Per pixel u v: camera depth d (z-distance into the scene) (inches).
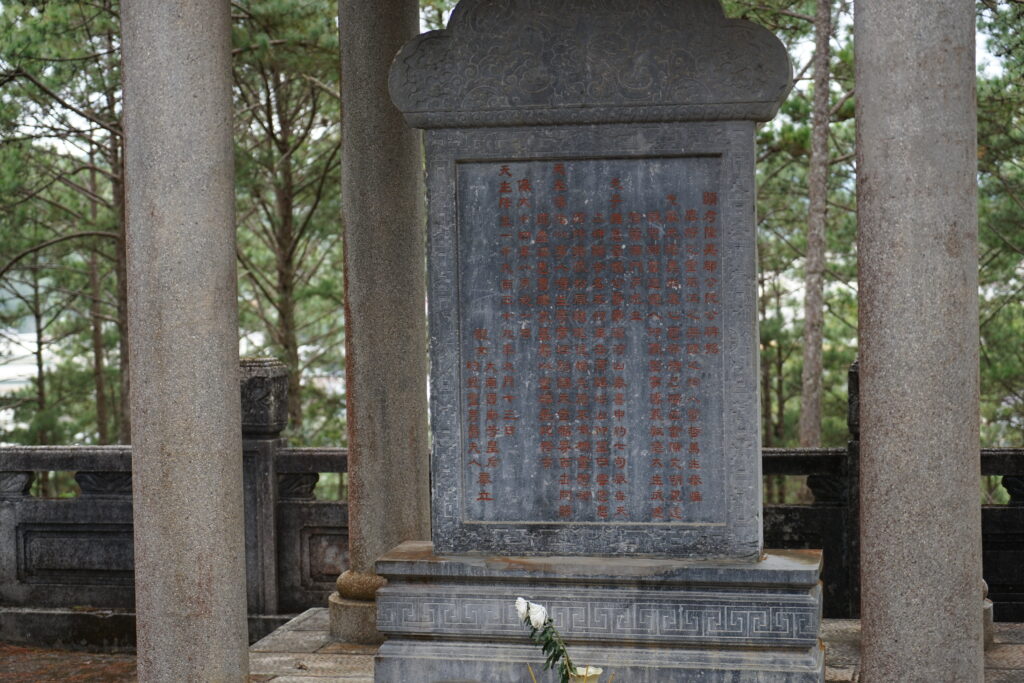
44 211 584.7
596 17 193.0
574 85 194.2
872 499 168.9
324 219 584.7
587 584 193.3
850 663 221.8
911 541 166.1
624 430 196.9
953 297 164.7
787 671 186.1
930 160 163.8
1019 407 565.0
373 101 243.6
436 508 202.1
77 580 292.5
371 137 244.2
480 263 199.5
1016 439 604.7
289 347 597.9
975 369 167.5
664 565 191.3
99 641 287.9
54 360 826.2
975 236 166.9
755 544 193.0
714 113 190.4
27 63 479.5
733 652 189.3
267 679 224.1
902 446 166.1
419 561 198.7
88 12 516.1
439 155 199.0
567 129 195.6
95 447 291.9
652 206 194.2
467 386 201.0
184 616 184.1
